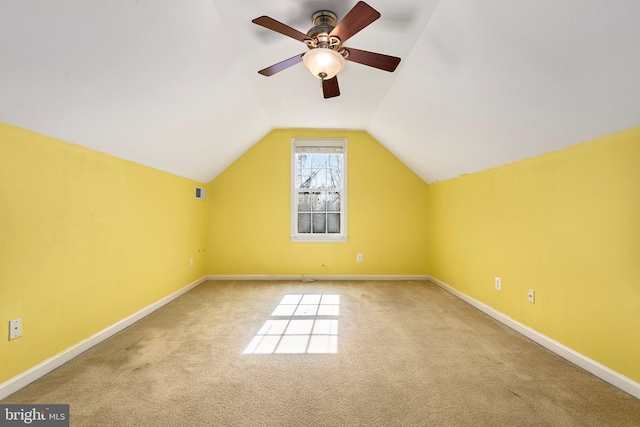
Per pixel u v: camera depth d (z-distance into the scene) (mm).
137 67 1794
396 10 1831
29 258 1717
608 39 1271
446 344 2254
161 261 3178
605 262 1754
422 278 4453
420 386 1699
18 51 1307
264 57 2416
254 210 4387
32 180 1728
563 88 1629
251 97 3090
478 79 2000
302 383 1728
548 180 2188
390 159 4457
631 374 1615
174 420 1408
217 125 3133
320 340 2326
